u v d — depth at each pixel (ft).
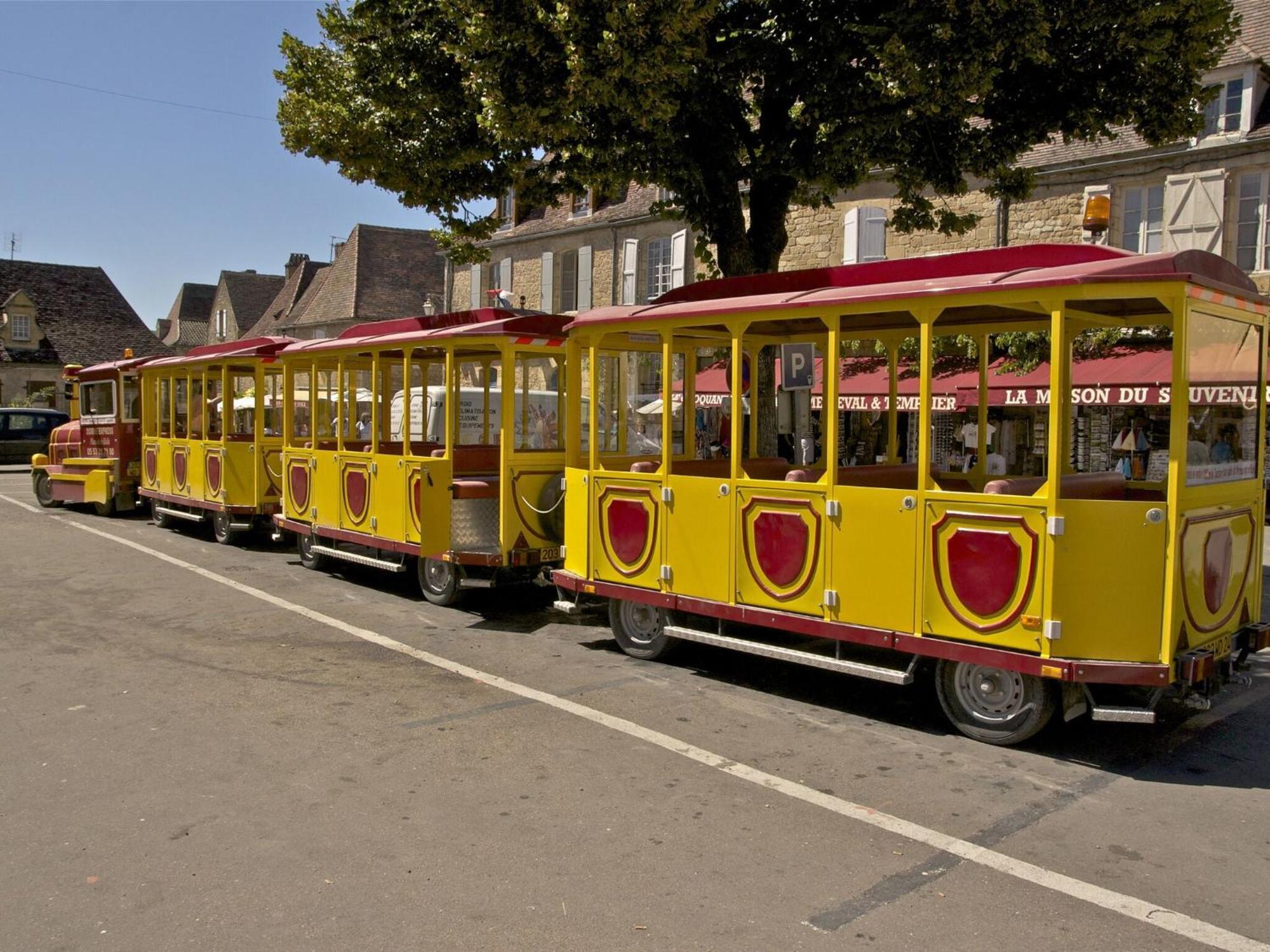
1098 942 12.08
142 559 42.86
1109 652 17.66
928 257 21.12
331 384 39.32
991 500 18.62
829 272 22.95
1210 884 13.67
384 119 36.86
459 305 114.21
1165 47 32.17
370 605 33.22
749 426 29.48
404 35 35.09
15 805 16.21
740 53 33.24
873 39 30.55
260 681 23.76
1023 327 23.85
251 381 50.24
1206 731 20.66
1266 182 58.23
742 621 22.74
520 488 31.01
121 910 12.77
